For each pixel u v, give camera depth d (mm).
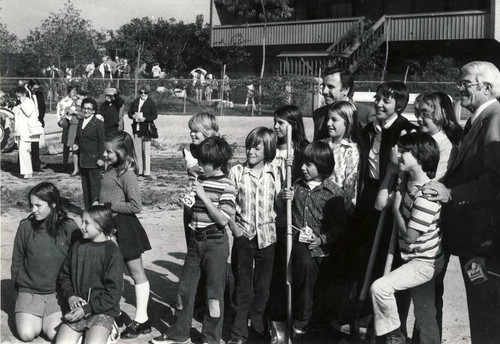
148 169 13602
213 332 4613
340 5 29844
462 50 25750
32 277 4711
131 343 4805
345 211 4781
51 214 4797
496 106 4059
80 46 24359
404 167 4137
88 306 4465
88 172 9086
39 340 4715
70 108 13969
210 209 4523
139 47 26781
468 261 4148
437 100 4430
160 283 6301
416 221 4070
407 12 27844
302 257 4699
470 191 3986
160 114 21969
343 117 4938
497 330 4129
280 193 4887
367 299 4836
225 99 22391
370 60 25812
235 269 4855
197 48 29594
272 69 30469
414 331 4359
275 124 5430
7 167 14422
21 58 22859
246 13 30000
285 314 5023
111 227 4602
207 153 4656
